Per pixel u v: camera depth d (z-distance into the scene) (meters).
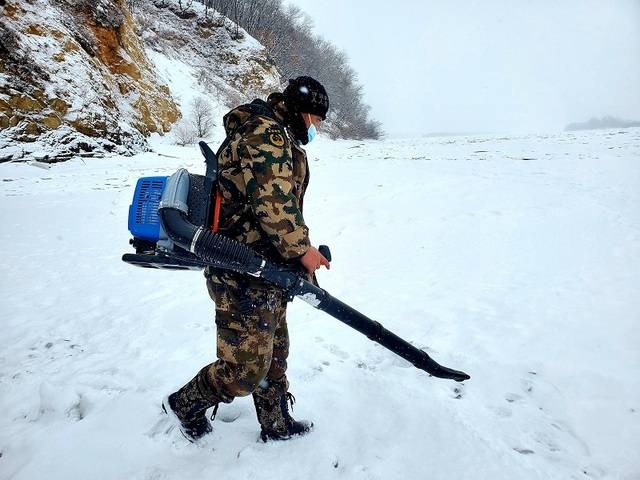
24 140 13.07
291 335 2.85
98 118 14.98
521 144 16.89
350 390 2.26
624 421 2.03
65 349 2.77
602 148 13.30
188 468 1.71
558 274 3.93
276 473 1.70
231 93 28.42
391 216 6.05
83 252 5.18
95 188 9.73
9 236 5.91
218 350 1.62
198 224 1.51
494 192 7.13
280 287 1.54
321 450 1.82
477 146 17.52
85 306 3.51
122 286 3.97
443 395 2.21
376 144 27.03
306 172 1.64
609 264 4.10
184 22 32.84
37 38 14.68
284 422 1.85
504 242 4.86
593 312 3.15
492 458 1.78
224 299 1.58
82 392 2.20
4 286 4.05
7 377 2.44
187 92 24.59
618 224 5.23
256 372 1.59
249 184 1.40
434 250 4.73
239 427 1.97
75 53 15.75
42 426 1.99
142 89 19.73
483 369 2.47
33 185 10.03
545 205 6.17
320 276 4.07
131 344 2.79
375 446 1.85
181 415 1.78
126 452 1.79
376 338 1.73
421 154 15.34
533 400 2.20
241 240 1.53
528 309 3.24
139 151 16.23
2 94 12.98
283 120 1.57
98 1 18.31
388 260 4.49
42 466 1.73
